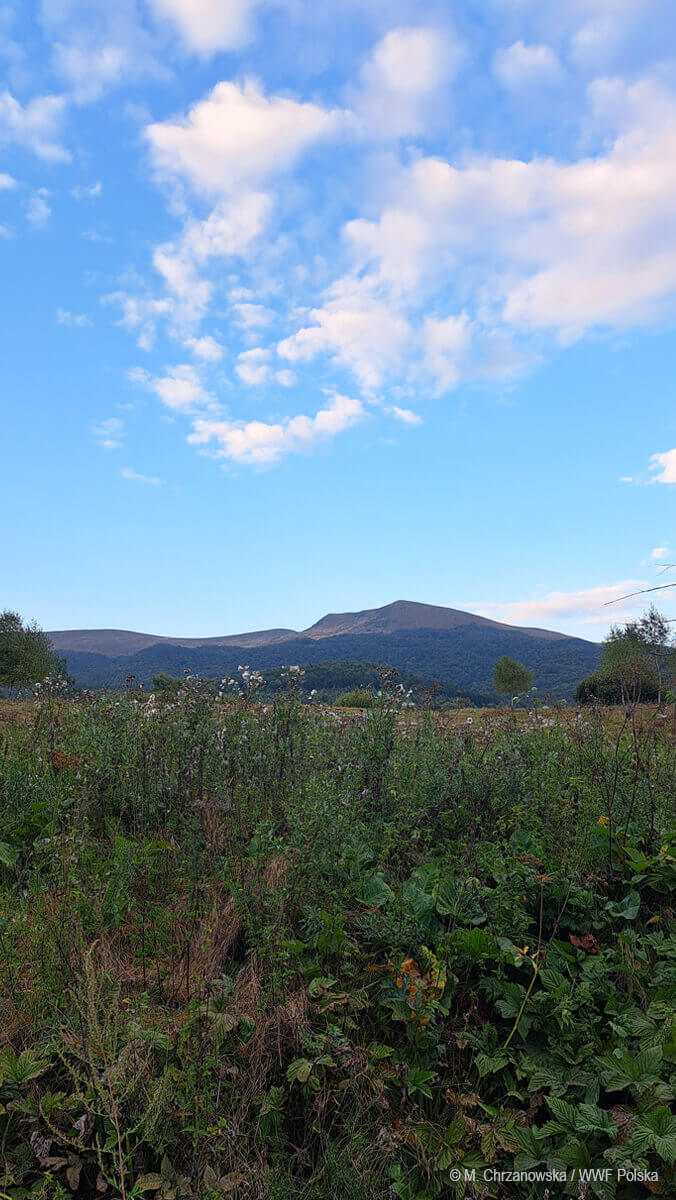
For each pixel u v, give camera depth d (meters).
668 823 5.42
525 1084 3.47
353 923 4.32
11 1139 2.92
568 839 5.27
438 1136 3.15
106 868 4.77
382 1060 3.49
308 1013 3.64
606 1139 3.03
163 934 4.10
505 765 6.61
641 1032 3.48
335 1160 2.99
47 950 3.78
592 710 8.48
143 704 7.99
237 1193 2.80
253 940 4.01
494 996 3.82
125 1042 3.14
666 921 4.50
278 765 6.80
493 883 4.86
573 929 4.44
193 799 6.02
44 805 5.85
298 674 7.98
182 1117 2.93
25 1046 3.29
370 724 6.67
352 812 5.21
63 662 44.69
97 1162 2.84
